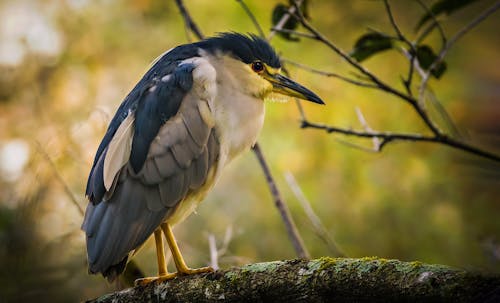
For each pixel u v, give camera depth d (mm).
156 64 7695
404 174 14047
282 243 13922
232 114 7562
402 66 14609
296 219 13938
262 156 8695
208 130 7184
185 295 6059
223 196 14531
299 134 14312
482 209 13562
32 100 15867
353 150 14094
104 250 6594
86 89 16109
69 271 10844
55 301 10852
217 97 7441
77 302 10969
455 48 15625
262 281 5707
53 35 16562
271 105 14273
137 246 6801
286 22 8695
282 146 14289
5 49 16234
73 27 16688
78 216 11203
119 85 16250
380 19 15516
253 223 14203
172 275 6359
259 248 13945
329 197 14094
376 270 5270
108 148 6922
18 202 11422
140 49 16547
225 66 7730
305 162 14203
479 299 4848
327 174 14219
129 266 8094
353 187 14125
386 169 14164
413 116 14164
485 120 14539
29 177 11633
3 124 14938
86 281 11219
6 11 16453
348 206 14070
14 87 16078
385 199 14086
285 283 5602
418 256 13594
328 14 15477
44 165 10922
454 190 13828
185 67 7312
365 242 13922
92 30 16688
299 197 8898
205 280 6008
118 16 16734
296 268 5629
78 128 11180
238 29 14688
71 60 16438
